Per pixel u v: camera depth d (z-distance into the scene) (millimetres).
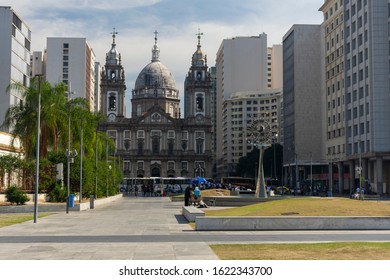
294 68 139500
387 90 88625
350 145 100125
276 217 28344
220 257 17609
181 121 167500
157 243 22141
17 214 44094
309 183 133500
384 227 28375
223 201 53625
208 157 166000
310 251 18703
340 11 114000
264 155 161375
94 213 45406
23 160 55938
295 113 138625
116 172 96250
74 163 58406
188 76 168250
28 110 60062
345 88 101625
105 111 166125
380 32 89312
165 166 165625
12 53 95500
